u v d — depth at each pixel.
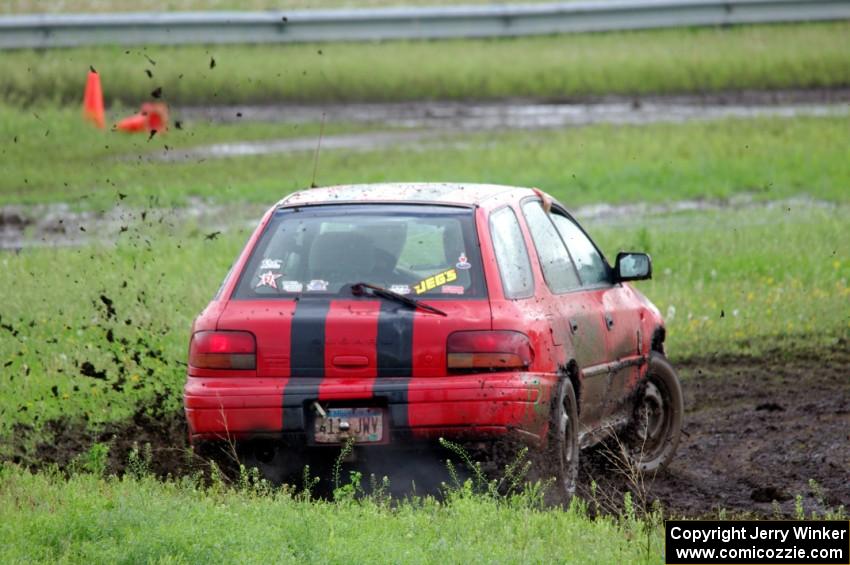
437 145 90.75
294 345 26.03
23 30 111.56
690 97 108.19
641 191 78.19
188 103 103.94
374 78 109.38
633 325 32.59
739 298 50.78
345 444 25.66
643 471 32.12
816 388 40.91
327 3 125.88
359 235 27.45
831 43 115.06
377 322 25.88
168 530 22.03
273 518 23.34
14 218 70.31
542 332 26.58
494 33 119.06
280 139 94.00
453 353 25.69
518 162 84.25
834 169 83.06
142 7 122.75
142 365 38.72
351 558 20.91
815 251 58.66
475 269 26.61
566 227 32.03
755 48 114.19
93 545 21.81
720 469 32.62
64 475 28.91
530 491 25.66
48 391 36.22
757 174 82.31
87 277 49.44
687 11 119.56
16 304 44.69
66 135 91.44
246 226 66.50
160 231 64.12
